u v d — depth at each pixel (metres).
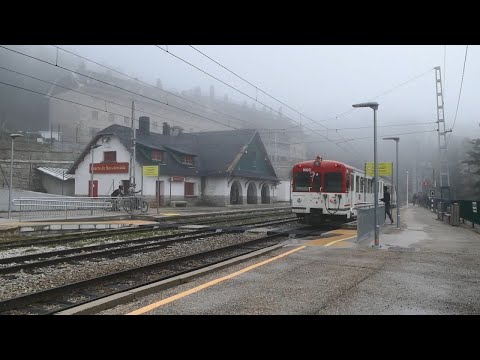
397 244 12.72
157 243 13.65
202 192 44.78
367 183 23.64
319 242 13.08
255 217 27.03
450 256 10.36
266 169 53.88
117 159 37.97
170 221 23.64
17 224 17.80
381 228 18.70
